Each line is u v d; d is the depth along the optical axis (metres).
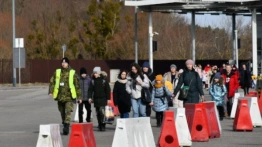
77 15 157.12
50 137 24.44
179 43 144.00
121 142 24.67
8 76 114.94
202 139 31.98
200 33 153.38
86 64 120.12
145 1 84.62
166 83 39.31
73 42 133.50
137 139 25.45
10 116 49.44
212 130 33.53
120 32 135.88
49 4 152.62
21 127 40.69
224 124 41.47
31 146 30.61
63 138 33.66
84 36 136.38
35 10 161.50
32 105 62.34
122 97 35.59
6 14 168.00
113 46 134.12
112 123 42.12
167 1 81.94
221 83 43.66
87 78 39.16
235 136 34.50
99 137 34.59
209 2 82.00
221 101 43.59
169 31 151.50
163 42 147.25
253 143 31.28
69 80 35.00
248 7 84.06
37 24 133.88
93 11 133.75
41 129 24.55
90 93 38.12
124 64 120.12
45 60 118.75
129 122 24.98
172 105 40.72
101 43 134.00
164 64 117.12
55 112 53.25
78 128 24.72
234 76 46.44
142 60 119.94
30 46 132.25
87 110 39.38
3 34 156.50
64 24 136.62
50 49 131.88
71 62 119.69
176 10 94.62
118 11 134.12
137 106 35.28
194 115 32.09
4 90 93.06
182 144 29.88
